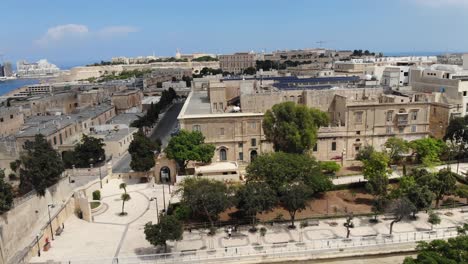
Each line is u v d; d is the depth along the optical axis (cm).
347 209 7275
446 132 9756
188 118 9094
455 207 7194
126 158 11244
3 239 5369
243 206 6475
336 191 8131
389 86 11812
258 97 10131
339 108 10025
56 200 7144
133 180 9250
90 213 7100
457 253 4434
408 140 9969
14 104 15275
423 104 9844
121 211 7438
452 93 10775
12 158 9106
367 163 7944
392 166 9156
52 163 6956
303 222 6600
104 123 15100
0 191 5541
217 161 9375
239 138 9325
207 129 9231
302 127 8706
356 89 10656
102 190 8588
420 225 6556
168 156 8644
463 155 9756
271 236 6281
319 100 10406
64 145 10531
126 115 16350
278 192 6844
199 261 5600
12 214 5659
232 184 7919
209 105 11219
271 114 8962
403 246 5891
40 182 6550
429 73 12331
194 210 6450
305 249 5788
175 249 5919
